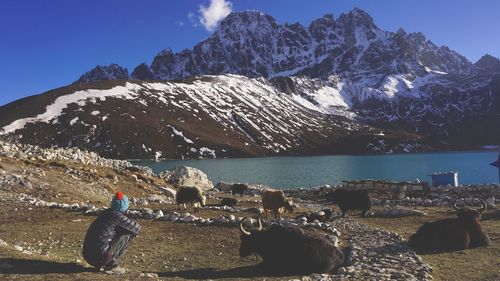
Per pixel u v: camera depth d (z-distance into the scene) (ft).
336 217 86.12
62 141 546.67
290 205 82.79
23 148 132.26
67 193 94.84
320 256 42.63
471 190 129.59
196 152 569.64
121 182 124.16
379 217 85.81
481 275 42.47
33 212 70.18
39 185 94.22
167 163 466.70
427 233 55.06
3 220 63.46
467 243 54.39
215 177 291.38
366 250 51.44
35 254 41.32
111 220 37.63
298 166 407.23
